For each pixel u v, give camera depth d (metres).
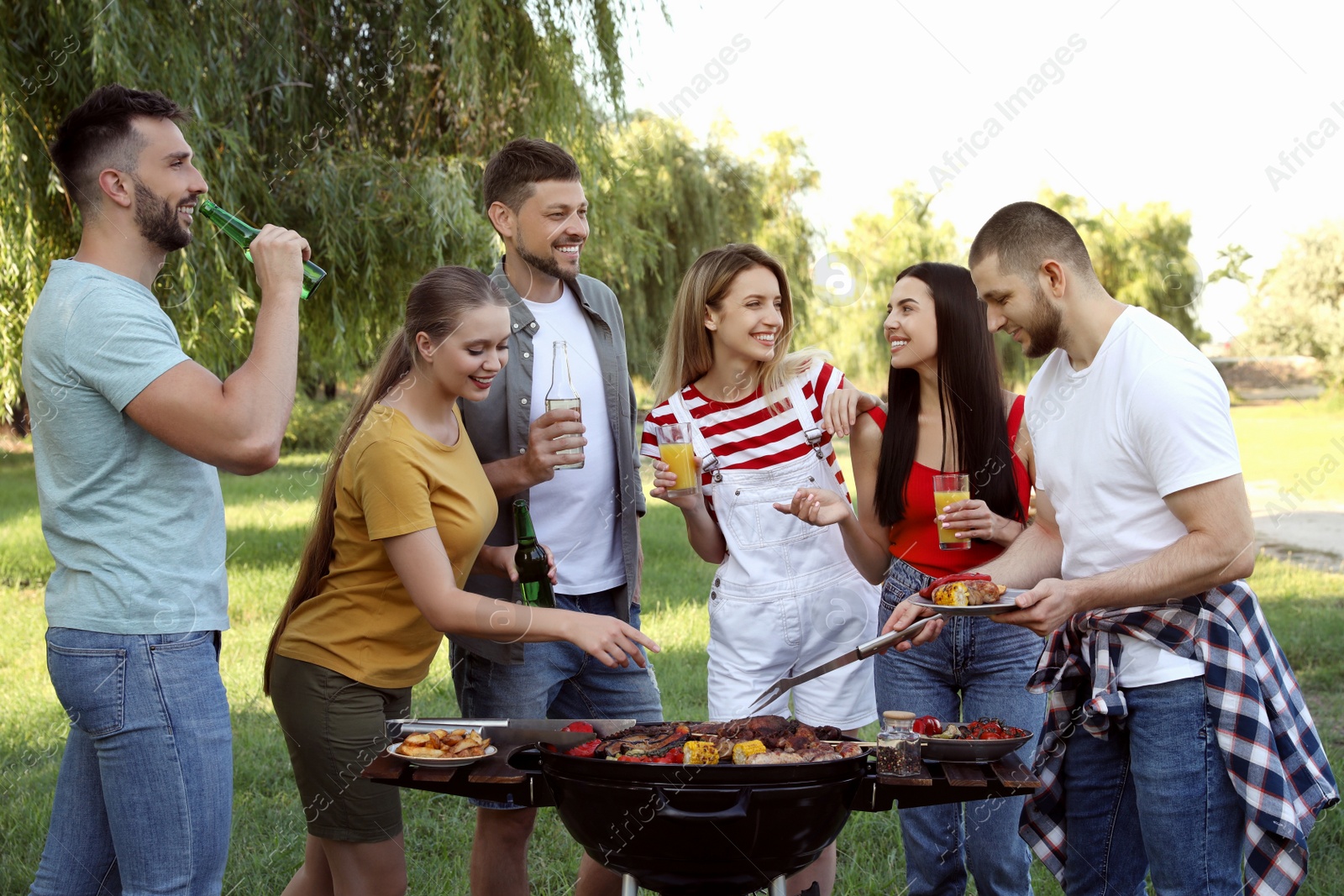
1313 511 11.09
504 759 2.06
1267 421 18.52
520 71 8.60
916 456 2.71
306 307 8.40
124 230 2.01
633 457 2.88
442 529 2.27
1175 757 2.09
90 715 1.95
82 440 1.94
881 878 3.25
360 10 8.03
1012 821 2.57
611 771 1.83
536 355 2.74
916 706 2.65
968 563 2.69
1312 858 3.24
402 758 2.01
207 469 2.10
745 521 2.86
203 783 2.01
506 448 2.74
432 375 2.28
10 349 7.14
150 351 1.93
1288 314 21.55
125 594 1.94
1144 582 2.04
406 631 2.31
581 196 2.71
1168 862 2.13
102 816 2.12
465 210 7.89
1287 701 2.12
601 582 2.82
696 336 2.85
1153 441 2.04
